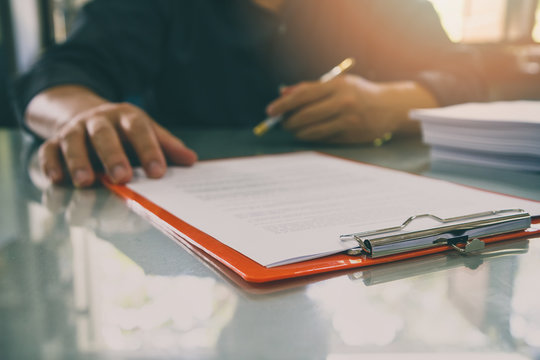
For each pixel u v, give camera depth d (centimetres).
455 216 31
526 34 170
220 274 23
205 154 60
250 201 36
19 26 209
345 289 21
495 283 22
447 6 168
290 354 16
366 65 123
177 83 110
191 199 37
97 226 31
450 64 106
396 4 118
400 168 51
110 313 19
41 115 65
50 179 44
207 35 109
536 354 16
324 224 29
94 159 47
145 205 35
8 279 22
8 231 30
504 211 30
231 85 112
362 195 37
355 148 66
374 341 17
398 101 77
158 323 18
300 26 114
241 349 16
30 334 17
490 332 17
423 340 17
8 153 63
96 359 15
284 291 21
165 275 23
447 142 56
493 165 52
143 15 102
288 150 64
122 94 91
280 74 114
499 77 173
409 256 25
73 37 90
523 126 47
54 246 27
